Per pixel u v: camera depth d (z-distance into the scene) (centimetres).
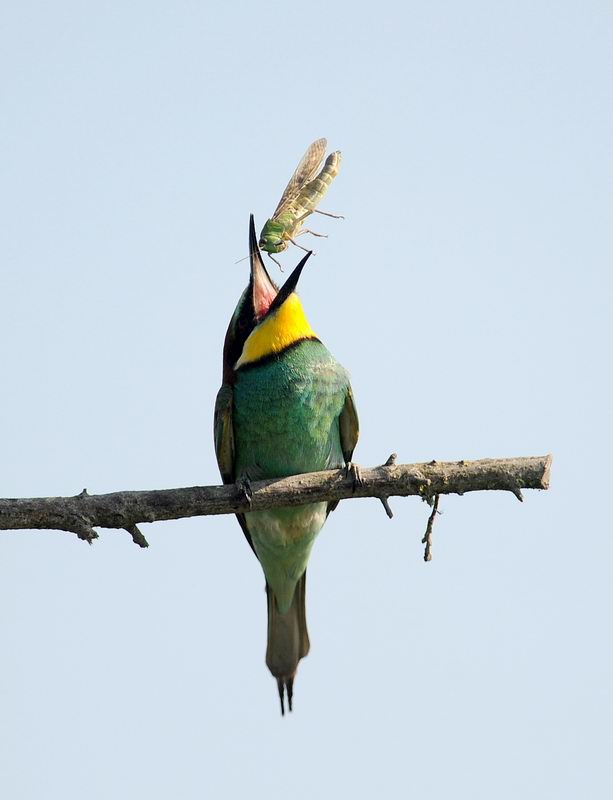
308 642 1267
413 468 973
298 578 1245
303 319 1179
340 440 1209
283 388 1145
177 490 969
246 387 1158
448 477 961
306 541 1196
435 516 978
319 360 1159
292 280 1178
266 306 1207
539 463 954
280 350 1155
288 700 1263
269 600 1262
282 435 1157
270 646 1263
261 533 1186
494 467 957
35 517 925
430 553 977
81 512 932
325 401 1157
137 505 945
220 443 1178
